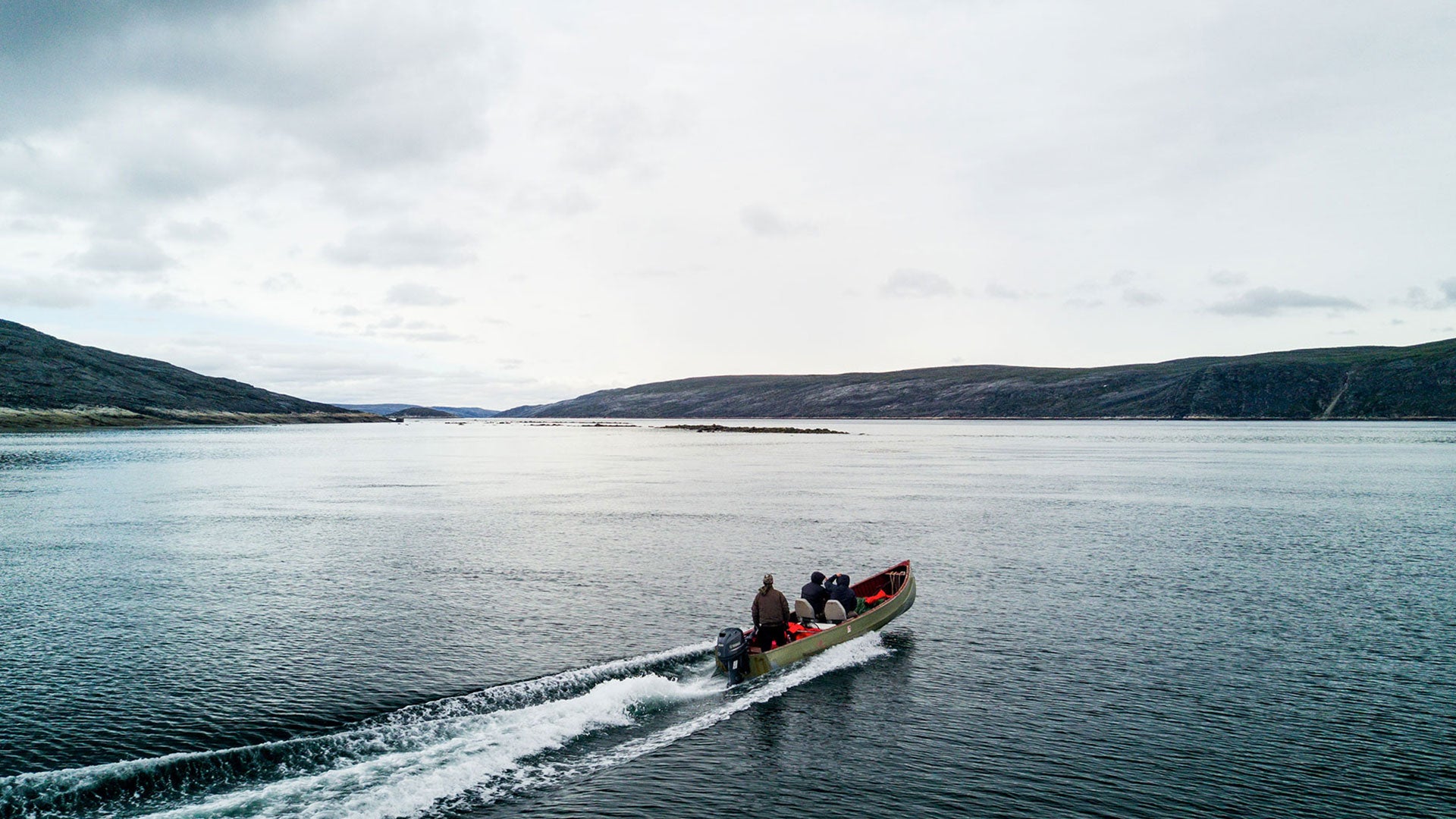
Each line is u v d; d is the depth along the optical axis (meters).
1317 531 41.66
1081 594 27.62
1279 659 20.50
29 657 20.91
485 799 13.23
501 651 21.34
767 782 13.91
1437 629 23.19
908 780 14.03
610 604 26.47
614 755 14.98
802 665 19.92
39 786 13.38
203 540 39.91
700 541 39.03
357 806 12.95
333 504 55.88
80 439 167.12
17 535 41.62
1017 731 16.08
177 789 13.43
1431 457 102.62
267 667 20.03
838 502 56.34
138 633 23.12
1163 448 132.00
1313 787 13.75
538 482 74.19
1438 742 15.47
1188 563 33.09
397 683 18.89
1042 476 77.62
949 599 26.88
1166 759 14.84
